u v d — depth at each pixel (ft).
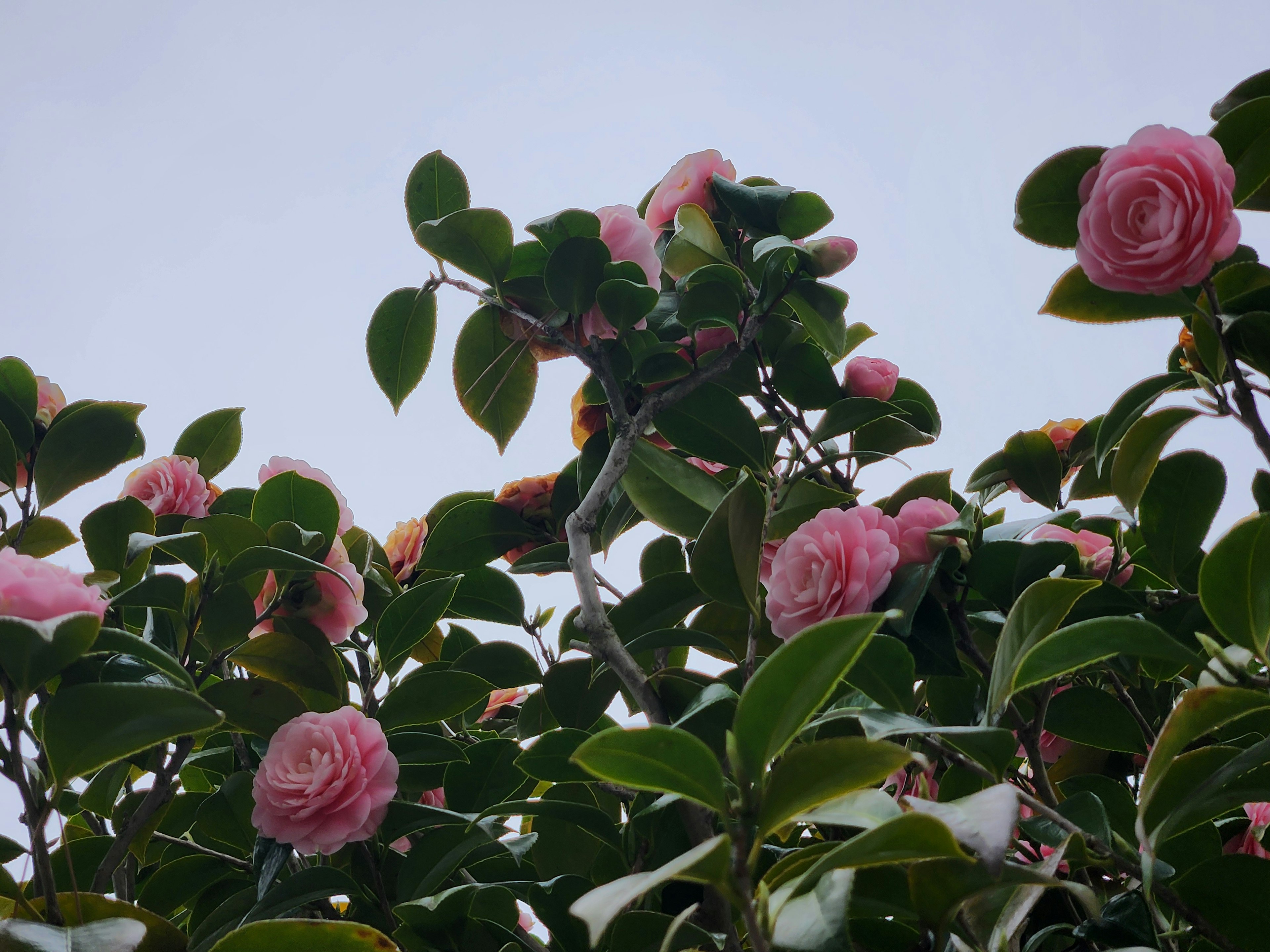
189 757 4.28
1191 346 3.92
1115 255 3.11
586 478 4.62
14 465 4.25
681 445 4.40
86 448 4.35
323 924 2.49
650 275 4.46
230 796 3.95
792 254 4.36
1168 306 3.41
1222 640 3.62
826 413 4.41
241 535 3.99
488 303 4.46
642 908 3.49
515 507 5.03
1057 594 2.76
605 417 4.77
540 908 3.52
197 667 4.12
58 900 2.73
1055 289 3.48
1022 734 3.29
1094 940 2.84
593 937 1.63
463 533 5.02
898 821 1.77
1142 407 3.73
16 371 4.33
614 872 3.83
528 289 4.38
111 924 2.56
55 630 2.37
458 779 4.10
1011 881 2.12
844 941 2.08
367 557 4.71
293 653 4.02
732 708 3.46
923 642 3.52
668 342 4.61
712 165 4.83
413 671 4.16
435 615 4.34
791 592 3.49
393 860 3.80
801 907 2.21
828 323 4.44
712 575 3.33
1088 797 3.09
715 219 4.83
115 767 3.85
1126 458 3.70
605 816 3.61
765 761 2.01
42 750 2.82
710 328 4.73
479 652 4.46
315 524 4.25
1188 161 3.03
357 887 3.55
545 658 4.64
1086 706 3.72
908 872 2.26
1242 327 3.36
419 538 5.21
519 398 4.75
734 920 3.05
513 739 4.51
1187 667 3.88
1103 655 2.58
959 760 3.11
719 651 4.35
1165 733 2.42
